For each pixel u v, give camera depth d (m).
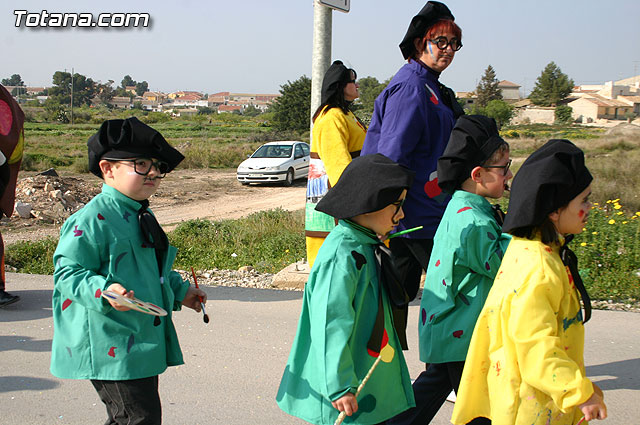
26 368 5.30
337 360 2.73
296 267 8.24
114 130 3.24
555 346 2.55
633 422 4.19
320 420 2.89
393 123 4.59
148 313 2.98
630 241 8.05
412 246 4.51
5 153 6.33
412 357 5.39
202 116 112.88
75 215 3.23
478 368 2.88
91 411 4.52
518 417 2.66
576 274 2.81
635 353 5.40
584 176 2.69
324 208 2.90
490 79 118.88
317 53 8.07
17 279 8.34
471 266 3.38
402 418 3.64
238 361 5.40
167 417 4.39
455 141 3.58
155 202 18.58
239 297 7.34
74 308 3.19
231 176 26.11
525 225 2.66
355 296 2.87
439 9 4.71
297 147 24.20
